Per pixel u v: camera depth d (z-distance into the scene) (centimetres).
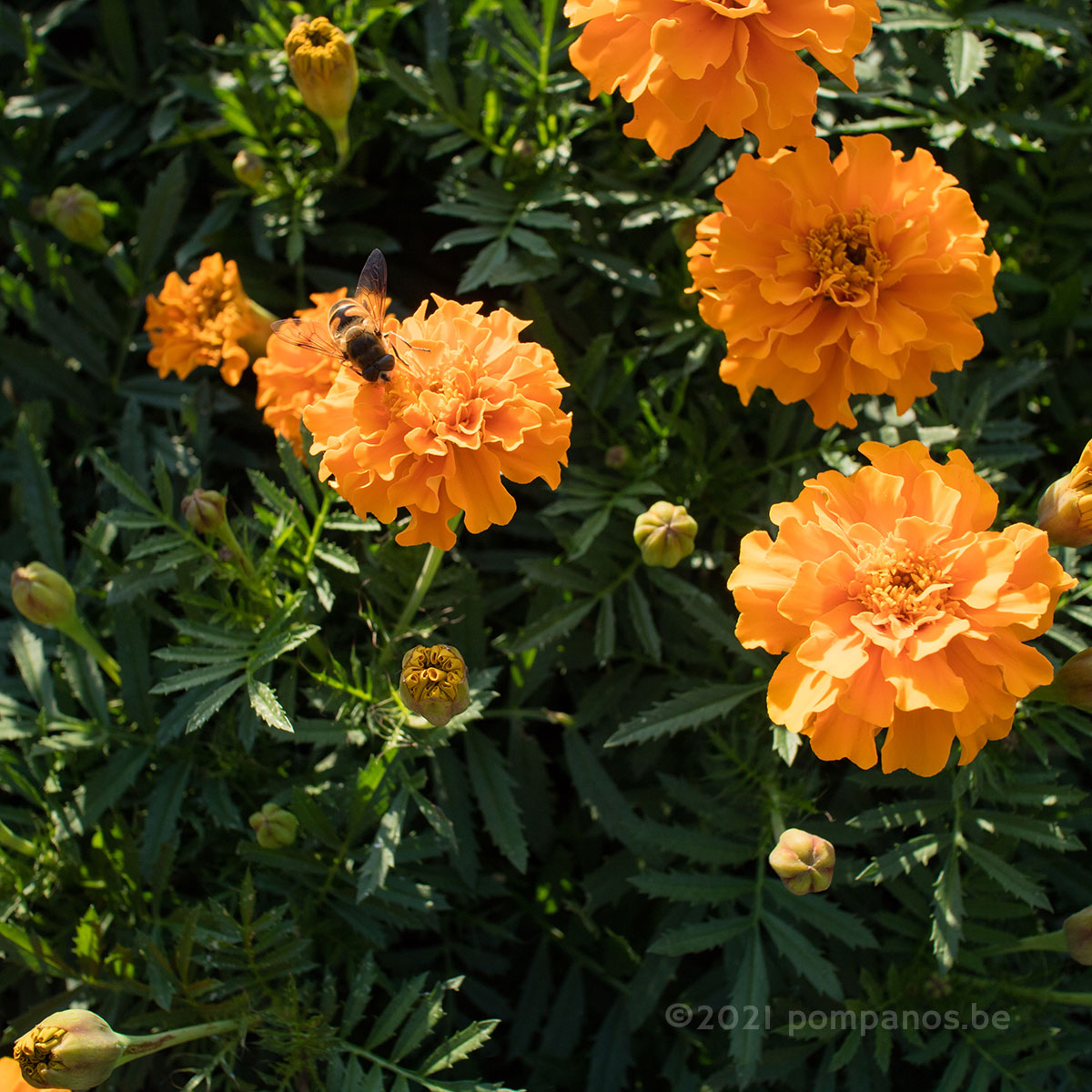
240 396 59
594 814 54
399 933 55
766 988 51
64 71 60
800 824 52
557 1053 54
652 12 49
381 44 58
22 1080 48
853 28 49
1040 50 56
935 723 47
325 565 54
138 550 51
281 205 58
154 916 52
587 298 57
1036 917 53
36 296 58
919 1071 54
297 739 51
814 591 47
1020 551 47
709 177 56
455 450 48
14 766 53
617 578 54
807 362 49
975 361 58
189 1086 49
